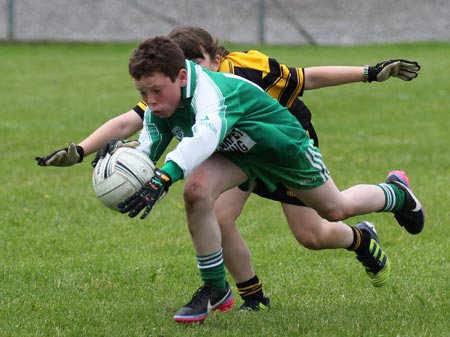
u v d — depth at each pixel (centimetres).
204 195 1480
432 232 2361
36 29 8750
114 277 1931
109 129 1634
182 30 1620
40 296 1775
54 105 4956
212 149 1390
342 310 1673
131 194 1427
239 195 1652
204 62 1609
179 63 1405
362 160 3397
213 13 9006
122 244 2253
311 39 8619
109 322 1593
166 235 2345
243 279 1680
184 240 2295
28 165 3341
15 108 4831
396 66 1664
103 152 1457
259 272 1986
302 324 1563
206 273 1541
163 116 1434
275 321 1581
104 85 5803
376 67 1675
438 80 5834
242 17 8962
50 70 6544
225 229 1641
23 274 1948
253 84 1483
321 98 5166
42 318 1619
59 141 3866
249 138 1466
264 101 1483
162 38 1415
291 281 1905
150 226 2439
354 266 2031
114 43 8344
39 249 2191
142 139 1543
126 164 1430
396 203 1722
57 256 2130
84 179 3086
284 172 1520
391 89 5494
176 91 1413
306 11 9106
